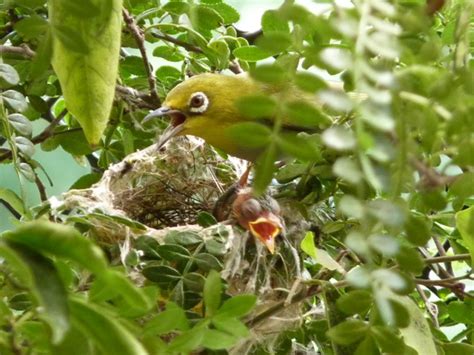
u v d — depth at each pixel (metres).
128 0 4.75
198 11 4.68
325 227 3.94
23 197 3.93
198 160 5.28
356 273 2.09
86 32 2.63
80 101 2.83
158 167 5.11
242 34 5.36
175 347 2.38
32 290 1.88
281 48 2.29
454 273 4.91
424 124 2.06
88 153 5.16
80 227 4.09
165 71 5.38
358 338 2.57
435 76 2.06
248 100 2.04
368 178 1.95
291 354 4.36
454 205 3.04
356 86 1.93
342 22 1.94
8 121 4.03
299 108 2.04
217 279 2.46
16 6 4.10
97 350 2.04
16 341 2.13
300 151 2.06
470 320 3.96
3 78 3.90
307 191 4.18
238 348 4.06
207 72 5.36
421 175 2.21
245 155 5.07
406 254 2.17
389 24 2.06
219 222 4.68
